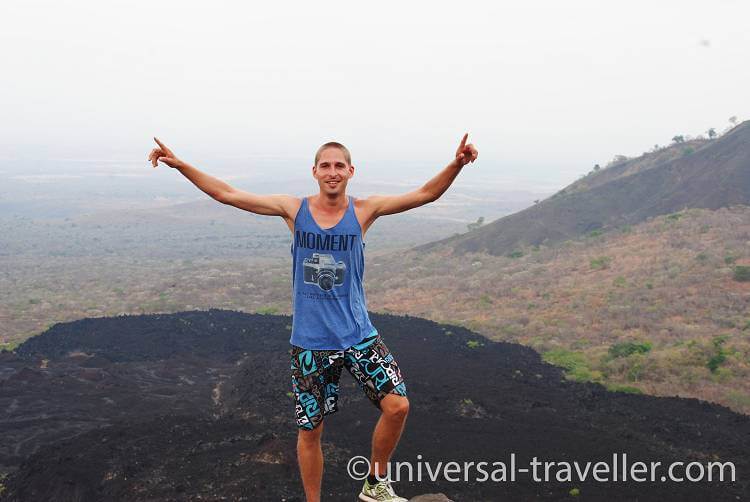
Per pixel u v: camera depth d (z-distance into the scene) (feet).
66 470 71.61
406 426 90.58
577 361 138.10
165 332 161.68
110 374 131.64
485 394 108.58
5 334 204.54
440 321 197.16
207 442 78.79
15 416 107.55
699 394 113.70
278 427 84.58
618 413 100.01
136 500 63.82
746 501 66.23
